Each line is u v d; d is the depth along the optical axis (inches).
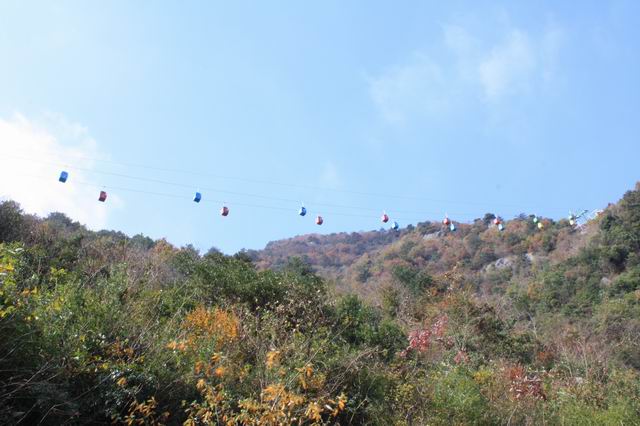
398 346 479.8
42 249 492.1
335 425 280.8
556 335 780.6
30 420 209.6
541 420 349.4
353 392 317.4
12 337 213.6
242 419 225.0
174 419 246.8
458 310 708.7
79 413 215.3
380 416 307.3
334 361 325.7
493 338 667.4
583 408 379.9
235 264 603.8
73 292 299.4
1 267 223.9
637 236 1549.0
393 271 1219.2
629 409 375.6
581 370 534.3
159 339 293.0
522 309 1362.0
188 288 519.8
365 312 558.3
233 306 441.1
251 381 277.7
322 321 454.0
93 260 533.6
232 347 319.0
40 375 219.1
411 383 343.9
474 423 316.5
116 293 335.9
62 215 1107.9
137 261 542.0
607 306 1174.3
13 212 632.4
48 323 248.2
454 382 351.3
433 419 307.9
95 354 257.8
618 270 1482.5
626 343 757.9
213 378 269.1
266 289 508.1
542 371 486.3
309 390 284.7
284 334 362.6
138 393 240.1
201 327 342.3
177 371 269.7
